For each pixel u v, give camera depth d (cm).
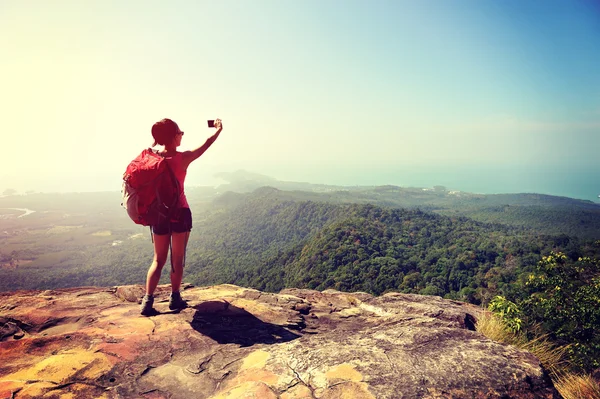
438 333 202
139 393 155
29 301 281
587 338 689
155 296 327
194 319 253
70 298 296
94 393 151
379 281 7538
